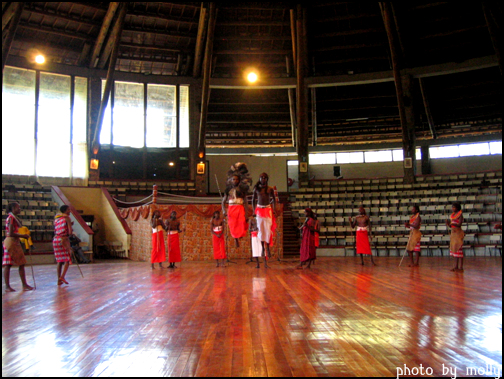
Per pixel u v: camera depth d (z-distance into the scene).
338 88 25.19
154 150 21.34
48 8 17.70
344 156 28.47
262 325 3.53
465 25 20.06
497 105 24.48
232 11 19.73
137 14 18.84
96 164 19.73
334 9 20.20
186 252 12.03
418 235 9.70
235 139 28.27
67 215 6.84
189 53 21.41
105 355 2.71
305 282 6.57
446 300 4.76
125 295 5.40
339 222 16.61
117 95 21.00
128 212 14.20
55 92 19.73
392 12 19.41
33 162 18.92
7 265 6.04
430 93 24.83
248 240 12.44
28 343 3.03
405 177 19.86
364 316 3.87
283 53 22.25
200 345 2.93
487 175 19.08
